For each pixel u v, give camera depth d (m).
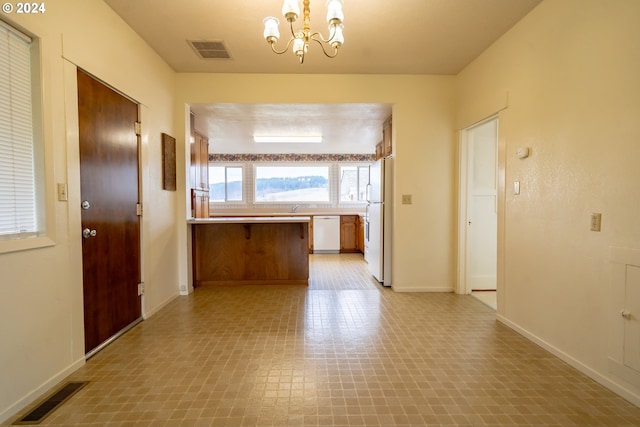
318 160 7.33
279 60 3.21
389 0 2.24
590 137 1.85
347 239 6.79
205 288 3.92
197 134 4.65
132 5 2.29
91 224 2.14
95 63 2.15
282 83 3.55
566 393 1.72
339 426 1.48
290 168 7.40
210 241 4.04
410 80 3.61
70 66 1.92
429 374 1.92
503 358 2.11
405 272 3.71
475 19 2.48
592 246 1.85
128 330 2.58
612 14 1.71
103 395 1.72
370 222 4.70
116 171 2.43
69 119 1.92
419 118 3.62
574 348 1.99
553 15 2.13
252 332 2.55
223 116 4.11
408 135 3.62
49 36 1.76
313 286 3.99
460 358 2.12
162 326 2.68
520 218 2.48
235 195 7.36
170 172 3.33
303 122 4.45
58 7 1.82
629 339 1.64
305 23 1.91
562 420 1.52
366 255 5.32
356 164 7.37
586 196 1.89
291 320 2.82
